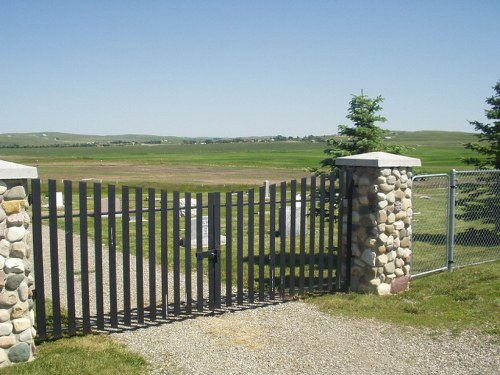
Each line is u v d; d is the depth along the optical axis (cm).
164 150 14325
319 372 525
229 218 722
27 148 17038
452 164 5944
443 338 613
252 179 4472
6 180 514
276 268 1036
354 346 594
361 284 805
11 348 525
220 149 14588
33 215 571
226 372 523
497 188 1244
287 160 8281
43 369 507
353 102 1209
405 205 820
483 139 1294
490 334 620
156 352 573
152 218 660
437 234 1366
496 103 1280
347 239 812
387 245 791
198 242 699
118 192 3048
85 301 618
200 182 4094
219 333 634
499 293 760
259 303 757
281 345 596
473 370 529
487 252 1113
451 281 844
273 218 763
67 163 7369
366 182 791
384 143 1209
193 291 870
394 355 568
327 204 1247
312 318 691
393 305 737
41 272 581
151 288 670
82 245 611
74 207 2036
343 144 1203
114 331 639
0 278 513
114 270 637
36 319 602
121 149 15562
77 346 578
